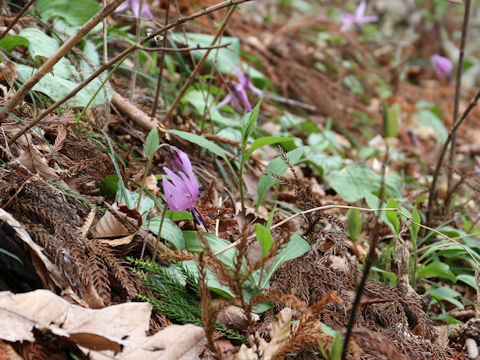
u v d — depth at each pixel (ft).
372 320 3.80
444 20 13.21
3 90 4.10
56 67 4.26
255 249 3.91
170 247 3.84
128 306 3.47
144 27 5.32
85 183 3.93
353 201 4.84
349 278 3.86
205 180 4.54
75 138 4.03
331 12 11.55
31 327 3.32
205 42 5.36
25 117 3.98
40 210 3.66
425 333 3.82
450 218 4.79
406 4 13.07
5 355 3.28
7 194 3.67
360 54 10.14
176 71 5.90
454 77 12.26
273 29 9.33
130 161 4.19
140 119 4.38
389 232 4.54
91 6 4.72
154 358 3.39
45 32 4.71
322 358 3.58
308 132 6.48
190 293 3.75
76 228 3.70
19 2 4.68
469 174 4.71
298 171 5.12
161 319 3.61
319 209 3.86
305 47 9.16
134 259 3.77
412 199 4.78
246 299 3.68
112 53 5.04
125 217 3.74
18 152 3.84
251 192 4.73
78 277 3.54
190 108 5.20
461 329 3.89
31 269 3.52
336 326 3.66
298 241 3.79
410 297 3.85
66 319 3.37
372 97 9.53
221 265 3.42
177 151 3.59
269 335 3.64
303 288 3.78
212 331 3.44
